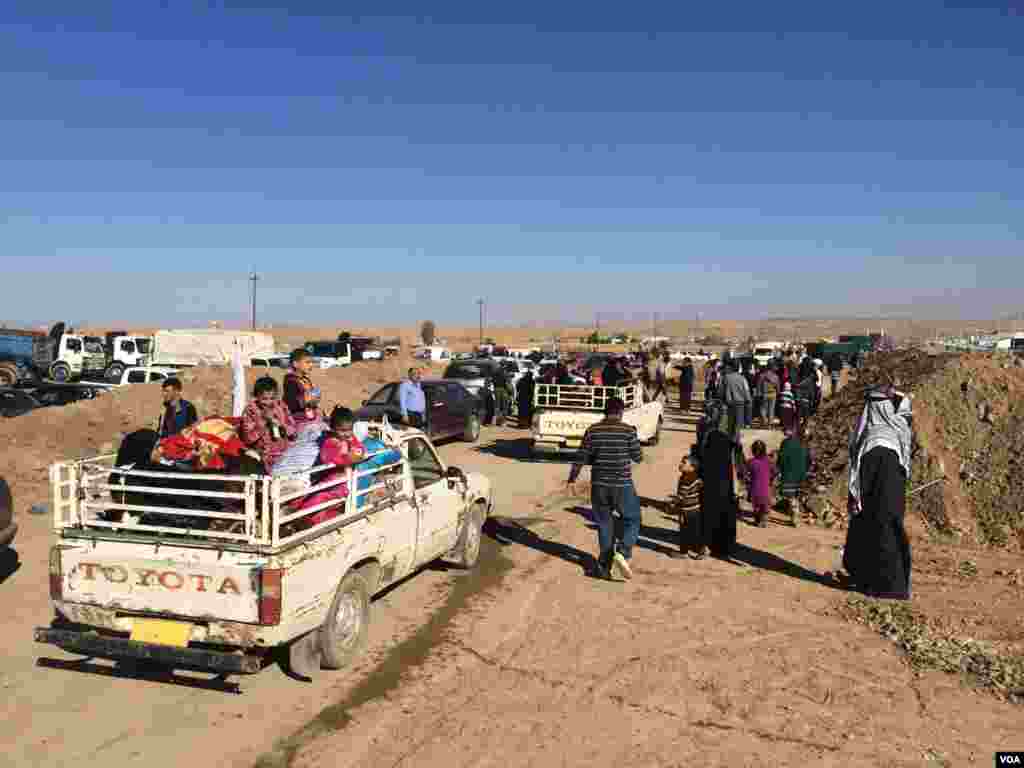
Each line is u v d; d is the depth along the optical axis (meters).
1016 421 10.84
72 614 5.28
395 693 5.44
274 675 5.72
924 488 10.50
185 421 7.81
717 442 9.08
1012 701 5.47
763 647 6.38
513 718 5.10
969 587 8.08
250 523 5.02
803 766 4.56
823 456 12.44
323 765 4.49
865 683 5.72
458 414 18.66
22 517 10.42
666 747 4.75
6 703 5.17
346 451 5.87
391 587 7.82
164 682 5.56
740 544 9.71
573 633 6.63
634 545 9.10
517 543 9.62
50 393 21.91
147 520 5.56
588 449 8.13
